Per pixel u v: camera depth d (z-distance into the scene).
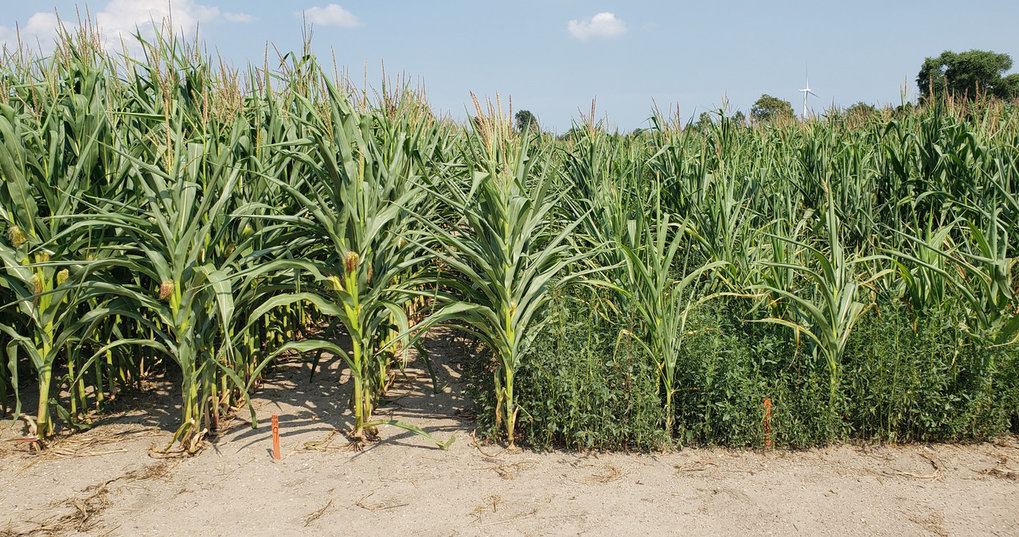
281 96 5.50
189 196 3.99
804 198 7.00
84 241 4.20
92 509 3.45
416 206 4.94
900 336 4.33
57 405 4.30
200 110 4.87
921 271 4.56
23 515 3.39
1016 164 6.40
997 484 3.68
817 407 4.12
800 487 3.65
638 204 5.06
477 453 4.16
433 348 6.45
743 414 4.07
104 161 4.55
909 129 7.09
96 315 4.07
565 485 3.70
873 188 6.84
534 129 7.00
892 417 4.23
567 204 6.35
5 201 3.99
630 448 4.19
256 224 4.74
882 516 3.33
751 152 8.04
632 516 3.34
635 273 4.55
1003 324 4.32
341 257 4.06
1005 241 4.36
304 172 5.05
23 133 4.12
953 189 6.24
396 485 3.72
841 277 4.23
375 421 4.34
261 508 3.46
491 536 3.16
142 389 5.35
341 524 3.29
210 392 4.45
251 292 4.30
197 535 3.20
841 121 9.34
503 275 4.05
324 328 6.86
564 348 4.20
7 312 4.82
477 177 3.61
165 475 3.85
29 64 5.36
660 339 4.18
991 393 4.24
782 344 4.39
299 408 4.95
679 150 6.87
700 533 3.18
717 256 5.08
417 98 5.79
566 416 4.07
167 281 3.89
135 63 5.34
